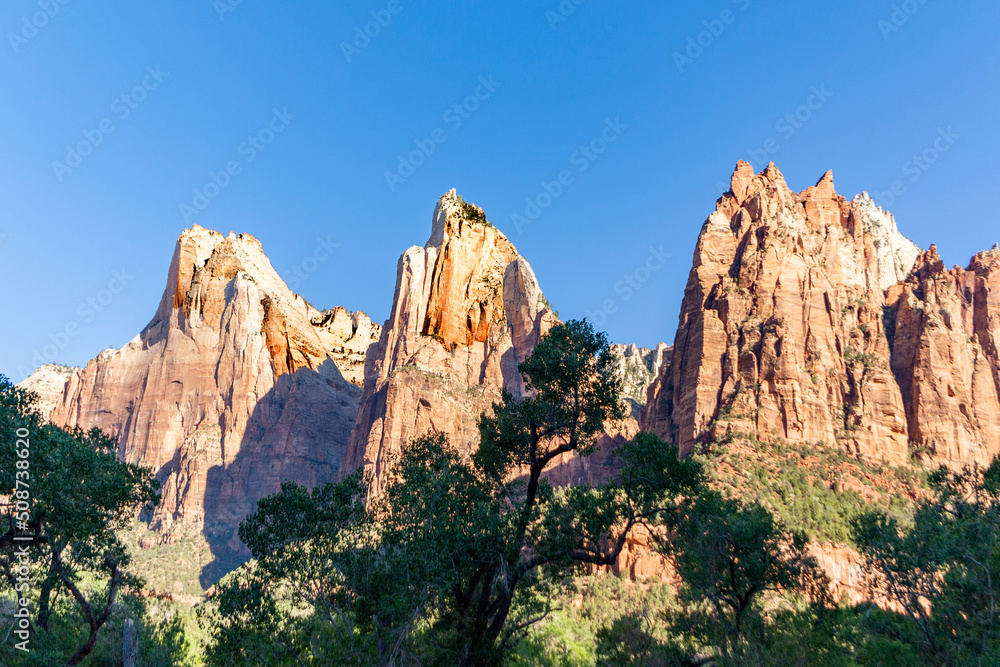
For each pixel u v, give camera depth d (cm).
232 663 4016
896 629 4559
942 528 4803
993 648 3881
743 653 4300
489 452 4469
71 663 4388
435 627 3791
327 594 4191
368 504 4584
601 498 4066
